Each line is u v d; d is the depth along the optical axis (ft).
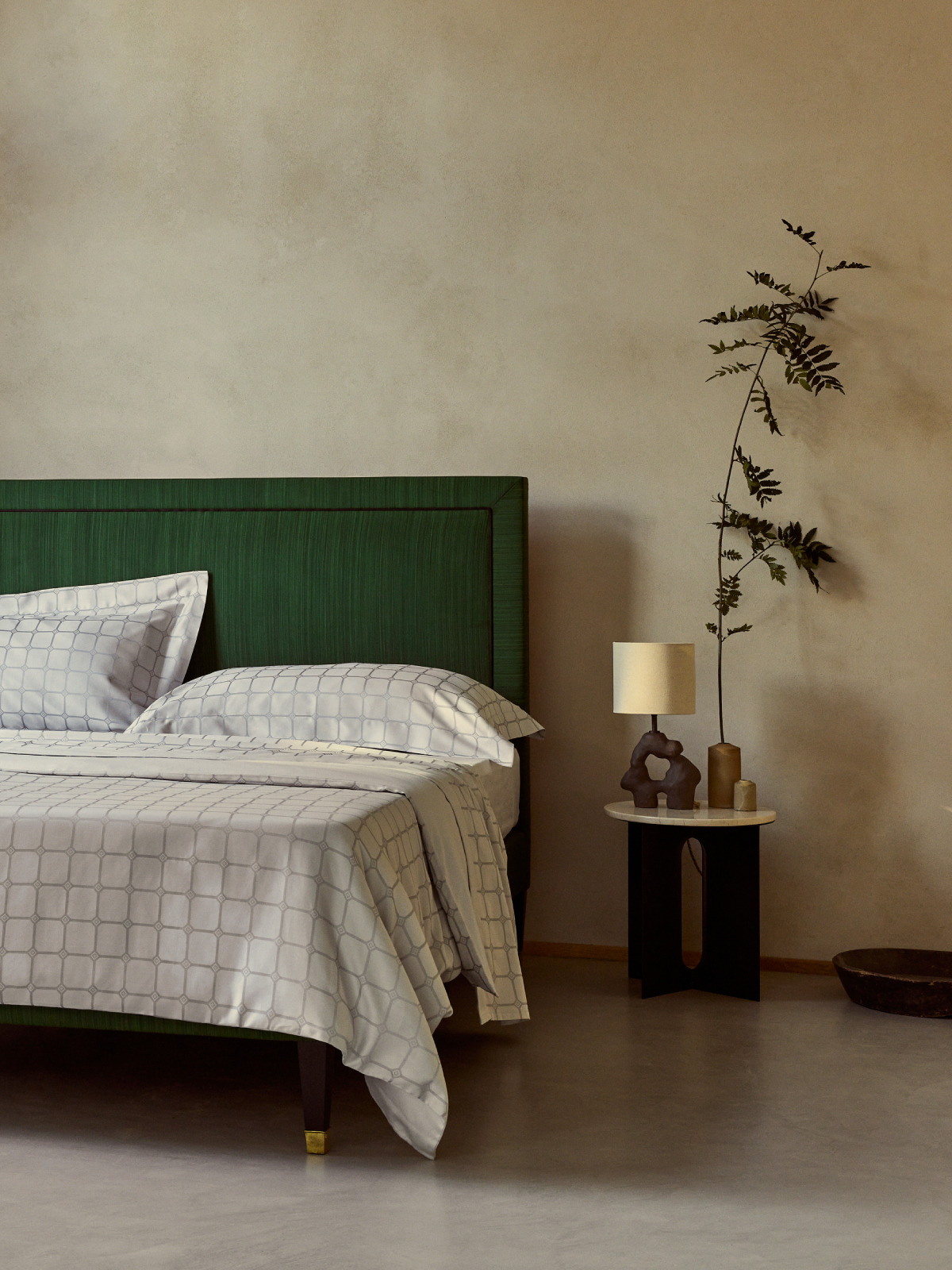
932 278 11.26
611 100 11.97
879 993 10.05
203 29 12.94
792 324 11.44
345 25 12.60
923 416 11.28
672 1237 5.95
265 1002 6.70
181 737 9.96
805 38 11.50
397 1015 6.67
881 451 11.38
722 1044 9.19
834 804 11.51
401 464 12.55
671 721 11.85
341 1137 7.22
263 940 6.77
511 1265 5.66
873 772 11.42
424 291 12.46
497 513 11.80
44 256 13.23
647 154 11.89
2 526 12.82
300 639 12.19
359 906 6.74
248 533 12.33
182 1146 7.10
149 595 12.27
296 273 12.78
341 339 12.67
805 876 11.57
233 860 6.89
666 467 11.89
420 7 12.42
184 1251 5.79
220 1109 7.72
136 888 6.97
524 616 11.77
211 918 6.86
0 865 7.13
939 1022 9.82
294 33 12.73
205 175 12.98
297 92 12.75
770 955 11.66
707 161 11.75
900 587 11.35
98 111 13.15
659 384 11.89
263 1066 8.59
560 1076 8.39
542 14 12.12
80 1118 7.55
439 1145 7.11
